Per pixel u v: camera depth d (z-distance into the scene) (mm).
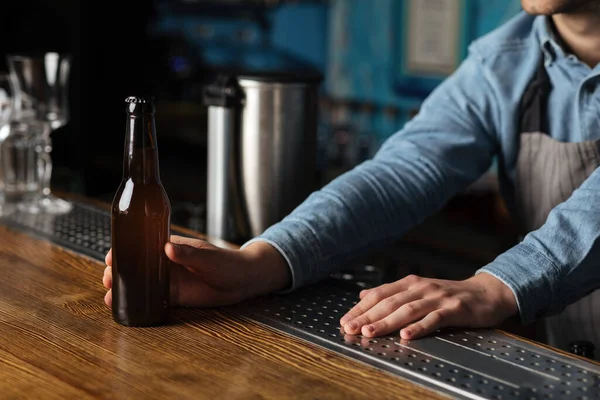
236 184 1564
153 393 827
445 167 1353
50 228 1494
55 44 4242
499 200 3303
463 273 3217
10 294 1138
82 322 1028
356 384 861
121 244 990
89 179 2482
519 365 925
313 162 1591
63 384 846
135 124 968
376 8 4199
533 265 1098
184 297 1084
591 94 1372
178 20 4746
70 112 4336
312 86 1547
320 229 1205
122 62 4473
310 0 4402
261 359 921
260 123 1521
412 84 4066
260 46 4637
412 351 956
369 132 4207
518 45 1438
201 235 1457
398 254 3373
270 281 1145
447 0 3855
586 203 1134
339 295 1173
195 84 4531
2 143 1701
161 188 1008
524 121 1436
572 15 1330
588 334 1498
